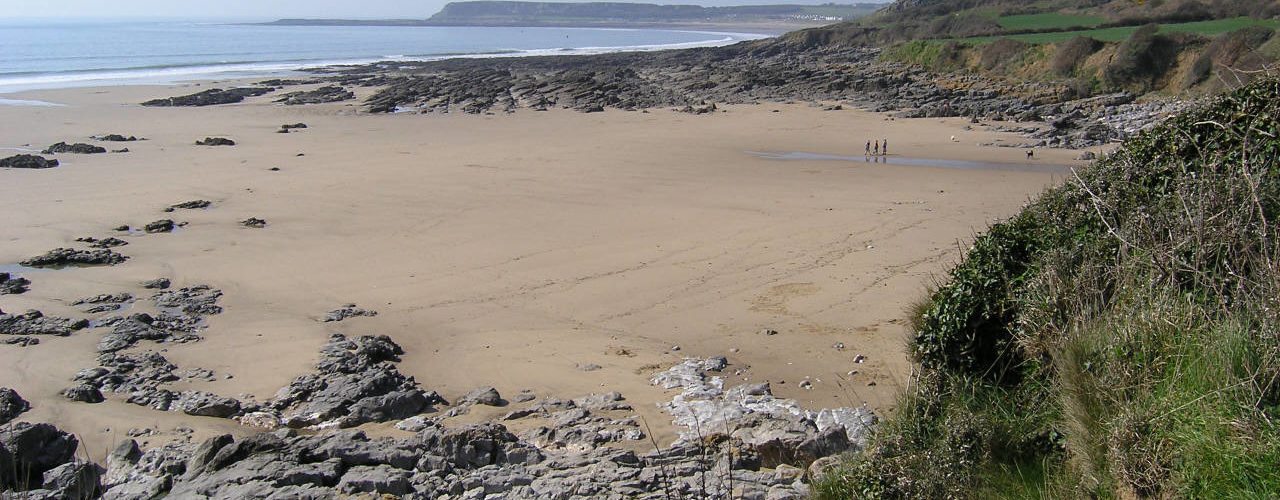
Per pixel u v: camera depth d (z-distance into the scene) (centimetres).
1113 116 4522
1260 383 571
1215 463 553
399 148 3991
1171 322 668
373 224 2592
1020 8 9219
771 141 4138
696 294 1908
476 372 1529
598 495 864
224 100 5947
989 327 895
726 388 1402
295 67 9488
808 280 1969
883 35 9669
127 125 4753
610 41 18575
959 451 768
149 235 2495
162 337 1692
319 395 1390
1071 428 702
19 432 1117
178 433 1263
